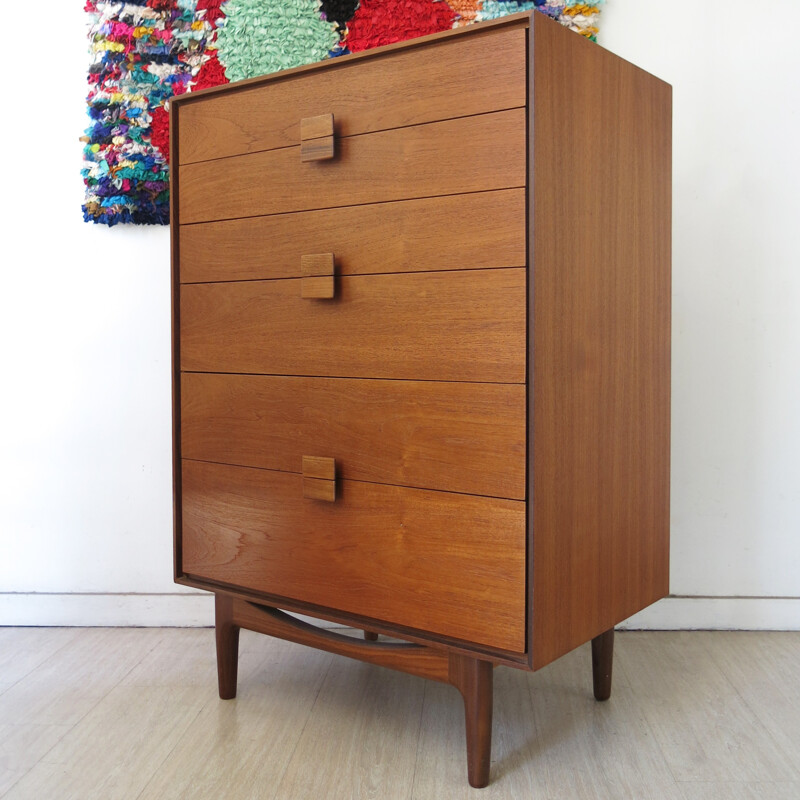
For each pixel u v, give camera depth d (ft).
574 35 3.82
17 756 4.37
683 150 5.67
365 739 4.54
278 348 4.51
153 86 5.93
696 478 5.87
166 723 4.73
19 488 6.31
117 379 6.21
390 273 4.05
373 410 4.16
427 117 3.87
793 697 4.94
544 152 3.64
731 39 5.56
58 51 6.07
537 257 3.62
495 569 3.81
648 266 4.52
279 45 5.79
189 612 6.29
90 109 5.97
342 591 4.37
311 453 4.41
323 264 4.21
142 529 6.29
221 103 4.66
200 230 4.82
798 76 5.55
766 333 5.72
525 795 3.96
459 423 3.87
